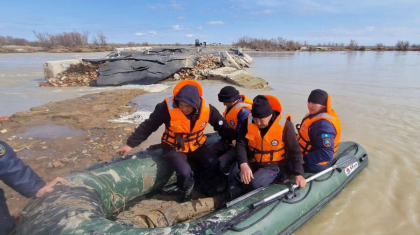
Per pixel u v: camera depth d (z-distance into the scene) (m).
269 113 2.76
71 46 49.47
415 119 6.50
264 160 3.10
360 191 3.61
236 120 3.60
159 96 9.17
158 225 2.72
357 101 8.27
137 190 3.23
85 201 2.50
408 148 4.87
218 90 10.08
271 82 12.09
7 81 12.52
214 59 15.55
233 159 3.60
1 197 2.44
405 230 2.95
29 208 2.46
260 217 2.61
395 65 20.36
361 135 5.50
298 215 2.90
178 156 3.24
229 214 2.54
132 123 6.14
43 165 4.16
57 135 5.39
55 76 12.06
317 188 3.20
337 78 13.21
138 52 17.16
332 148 3.09
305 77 13.67
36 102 8.39
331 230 2.96
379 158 4.51
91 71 12.52
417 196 3.49
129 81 12.09
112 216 3.00
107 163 3.28
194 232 2.28
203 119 3.17
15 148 4.73
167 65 12.96
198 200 3.08
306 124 3.28
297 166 2.93
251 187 3.09
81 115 6.60
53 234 2.13
